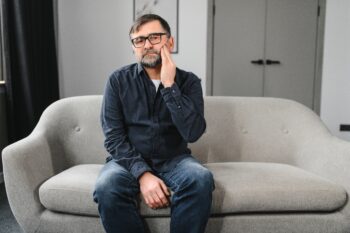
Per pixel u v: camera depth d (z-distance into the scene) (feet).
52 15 10.07
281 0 12.57
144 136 4.84
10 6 8.00
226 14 12.59
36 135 5.48
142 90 4.87
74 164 5.93
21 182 4.62
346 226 4.62
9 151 4.64
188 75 5.11
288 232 4.61
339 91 12.35
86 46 11.66
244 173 4.96
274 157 6.03
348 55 12.11
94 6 11.51
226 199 4.42
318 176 4.98
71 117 6.03
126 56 11.69
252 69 12.94
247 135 6.11
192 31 11.66
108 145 4.75
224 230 4.57
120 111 4.91
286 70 12.99
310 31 12.71
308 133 5.91
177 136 5.00
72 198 4.45
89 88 11.84
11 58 8.05
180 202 4.12
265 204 4.48
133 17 11.56
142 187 4.28
